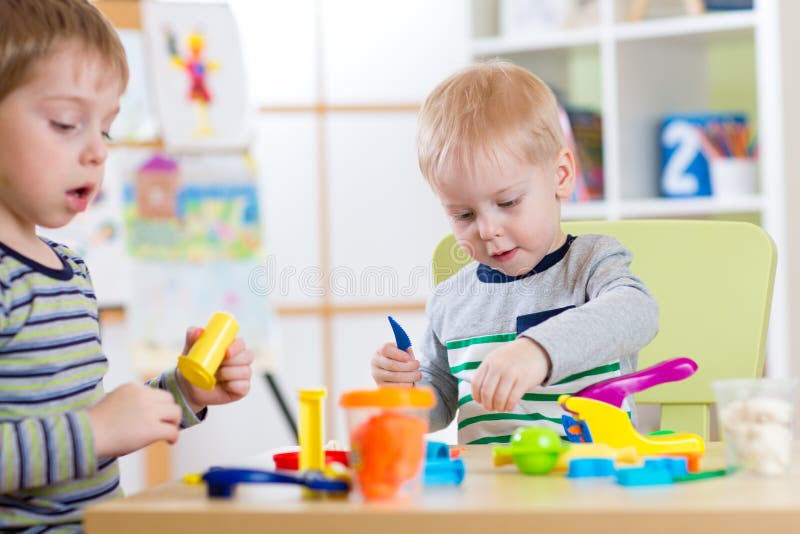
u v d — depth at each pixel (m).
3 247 0.94
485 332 1.27
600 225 1.39
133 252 2.83
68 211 0.93
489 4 2.79
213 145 2.87
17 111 0.89
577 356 0.94
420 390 0.70
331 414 3.09
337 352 3.10
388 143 3.15
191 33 2.88
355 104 3.16
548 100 1.22
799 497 0.65
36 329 0.93
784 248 2.39
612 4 2.58
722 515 0.60
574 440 0.95
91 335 0.99
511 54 2.72
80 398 0.95
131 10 2.87
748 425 0.76
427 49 3.15
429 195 3.14
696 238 1.36
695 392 1.30
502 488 0.71
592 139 2.61
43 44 0.89
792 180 2.40
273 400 3.09
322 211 3.14
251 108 2.90
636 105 2.64
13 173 0.90
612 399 0.89
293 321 3.11
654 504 0.62
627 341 1.01
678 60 2.78
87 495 0.94
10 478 0.77
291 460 0.84
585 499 0.65
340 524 0.61
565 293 1.22
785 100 2.40
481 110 1.16
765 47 2.43
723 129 2.58
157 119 2.85
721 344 1.31
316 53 3.16
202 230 2.85
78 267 1.05
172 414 0.84
